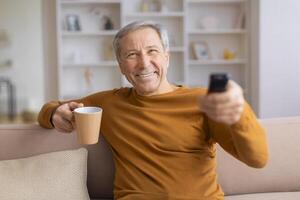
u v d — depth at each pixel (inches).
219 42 181.0
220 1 171.2
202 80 183.8
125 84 174.6
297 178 64.8
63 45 178.2
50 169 54.5
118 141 53.7
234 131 38.6
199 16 179.6
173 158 50.1
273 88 158.1
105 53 178.9
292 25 155.5
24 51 256.5
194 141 49.9
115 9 177.9
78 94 176.1
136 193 50.6
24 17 253.9
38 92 259.6
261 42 156.1
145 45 51.9
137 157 51.8
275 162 64.3
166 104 51.8
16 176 52.8
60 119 52.6
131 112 53.4
